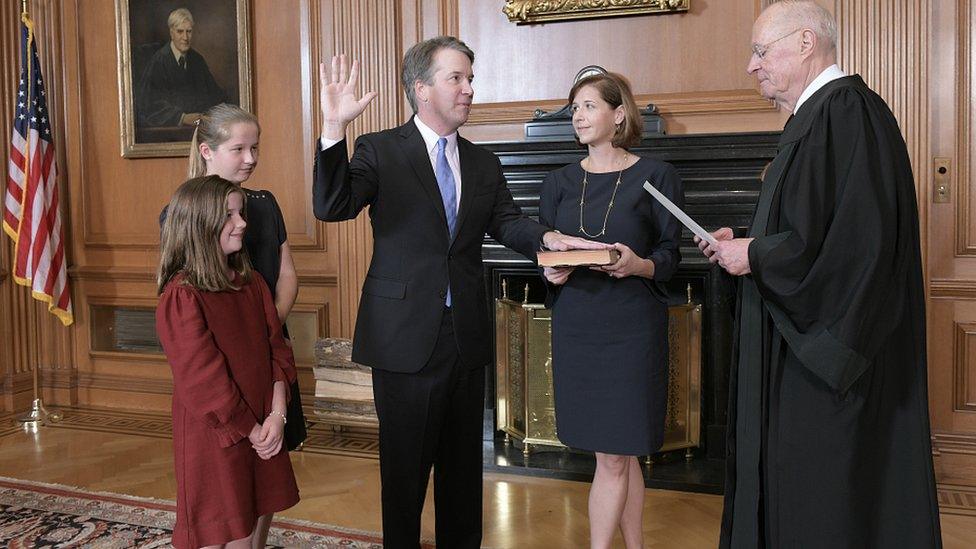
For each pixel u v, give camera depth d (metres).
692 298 4.88
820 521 2.15
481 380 2.94
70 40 6.34
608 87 2.95
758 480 2.31
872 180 2.09
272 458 2.52
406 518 2.82
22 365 6.42
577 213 3.03
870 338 2.07
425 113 2.77
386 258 2.77
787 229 2.22
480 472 2.98
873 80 4.54
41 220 5.88
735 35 4.85
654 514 3.98
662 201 2.44
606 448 2.88
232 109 2.79
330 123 2.50
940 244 4.55
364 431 5.53
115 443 5.35
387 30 5.43
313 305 5.80
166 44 6.03
